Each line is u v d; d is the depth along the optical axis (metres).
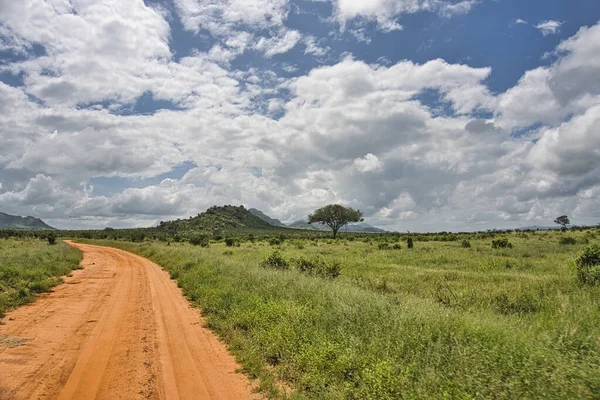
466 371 5.02
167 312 11.95
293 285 12.17
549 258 24.14
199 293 14.14
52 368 6.91
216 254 29.84
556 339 6.19
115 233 121.12
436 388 4.87
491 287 13.65
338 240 66.38
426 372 5.29
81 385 6.17
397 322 7.24
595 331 6.25
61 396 5.73
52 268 22.53
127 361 7.37
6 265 18.75
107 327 10.00
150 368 7.02
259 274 14.70
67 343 8.51
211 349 8.22
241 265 19.06
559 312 8.32
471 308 9.66
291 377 6.45
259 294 11.85
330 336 7.39
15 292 14.09
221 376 6.68
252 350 7.67
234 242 58.09
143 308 12.56
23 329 9.66
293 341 7.59
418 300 9.84
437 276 17.39
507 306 10.29
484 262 22.64
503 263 21.95
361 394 5.32
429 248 37.03
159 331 9.65
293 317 8.74
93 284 18.39
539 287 12.88
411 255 29.11
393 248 38.78
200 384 6.31
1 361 7.21
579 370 4.51
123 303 13.45
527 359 5.07
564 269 17.86
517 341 5.96
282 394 5.84
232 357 7.71
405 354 6.16
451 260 25.23
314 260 21.39
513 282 14.98
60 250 35.25
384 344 6.47
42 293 15.44
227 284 14.27
